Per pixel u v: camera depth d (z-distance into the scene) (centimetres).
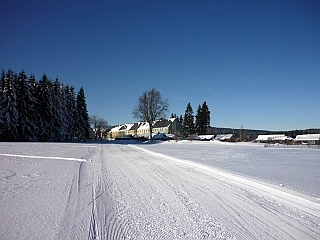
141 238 345
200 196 565
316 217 430
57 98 4566
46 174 821
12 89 3572
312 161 1287
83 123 5500
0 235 346
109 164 1123
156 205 494
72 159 1292
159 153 1811
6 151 1723
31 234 351
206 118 8262
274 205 498
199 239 344
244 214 444
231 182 725
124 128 12444
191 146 3259
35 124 3909
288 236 355
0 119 3447
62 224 389
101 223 396
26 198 528
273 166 1051
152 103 5897
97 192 590
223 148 2747
